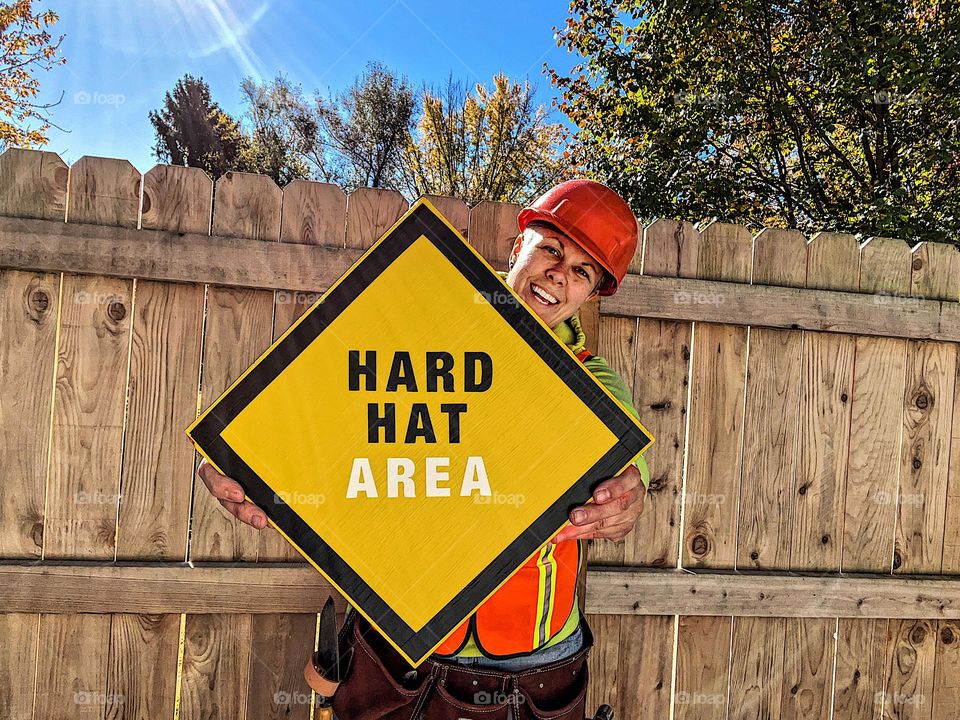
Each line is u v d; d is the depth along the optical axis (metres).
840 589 2.80
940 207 5.82
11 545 2.35
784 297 2.76
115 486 2.40
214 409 1.49
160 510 2.44
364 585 1.50
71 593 2.35
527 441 1.55
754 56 6.98
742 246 2.75
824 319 2.79
